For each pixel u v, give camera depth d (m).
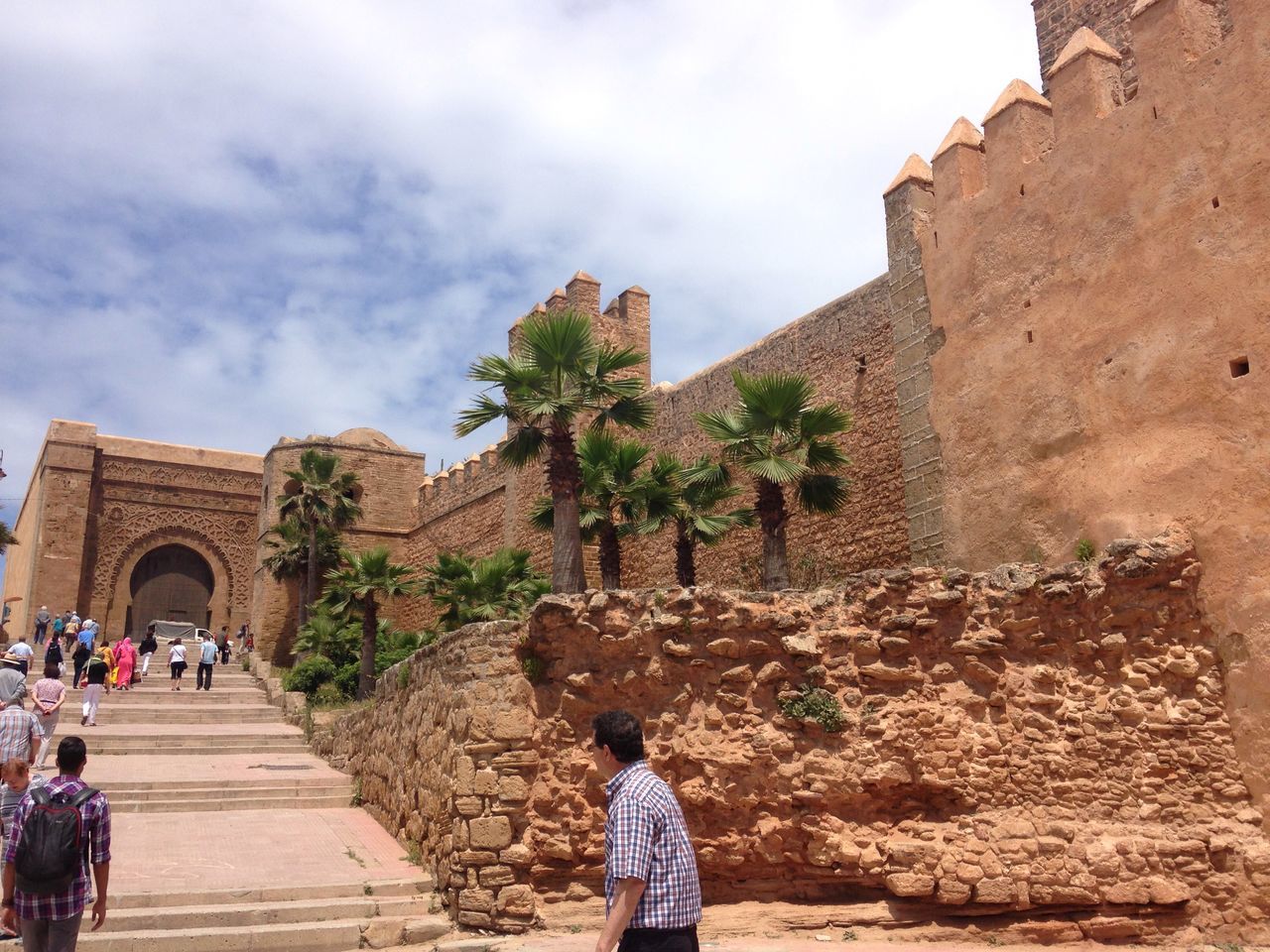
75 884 6.20
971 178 13.02
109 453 44.28
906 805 9.10
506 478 33.62
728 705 9.35
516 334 30.03
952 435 12.42
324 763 17.09
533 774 9.34
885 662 9.34
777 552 14.96
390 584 26.69
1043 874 8.38
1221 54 9.62
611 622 9.60
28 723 9.41
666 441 25.91
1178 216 9.83
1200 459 9.16
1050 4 16.09
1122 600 8.95
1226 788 8.27
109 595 43.09
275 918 8.87
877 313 19.45
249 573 46.00
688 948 4.79
